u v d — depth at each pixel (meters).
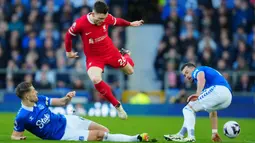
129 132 43.00
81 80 63.44
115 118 56.66
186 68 34.12
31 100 31.72
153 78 66.81
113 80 63.97
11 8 72.88
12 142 31.08
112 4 74.25
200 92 32.84
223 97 33.06
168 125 49.91
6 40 69.75
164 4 74.50
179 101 63.00
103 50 35.38
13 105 63.59
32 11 72.44
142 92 63.94
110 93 34.28
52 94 62.56
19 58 67.62
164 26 73.12
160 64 68.00
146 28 74.31
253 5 73.62
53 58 67.19
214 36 70.06
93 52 35.31
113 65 36.09
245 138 38.56
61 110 60.94
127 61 37.12
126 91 64.19
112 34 69.56
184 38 69.12
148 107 63.16
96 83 34.31
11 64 66.69
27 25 70.81
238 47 68.50
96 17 34.31
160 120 55.34
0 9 72.75
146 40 74.31
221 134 41.84
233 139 37.66
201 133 42.75
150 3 74.25
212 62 66.75
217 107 33.41
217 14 72.44
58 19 71.69
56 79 64.06
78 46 68.25
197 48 68.44
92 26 34.84
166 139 33.44
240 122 54.66
